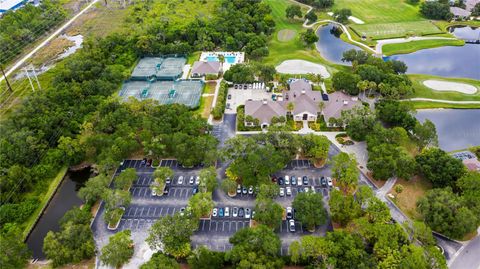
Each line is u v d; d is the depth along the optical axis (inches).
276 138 5511.8
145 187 5216.5
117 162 5310.0
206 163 5265.8
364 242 4185.5
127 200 4685.0
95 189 4785.9
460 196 4591.5
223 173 5423.2
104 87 7096.5
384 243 3878.0
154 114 6151.6
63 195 5270.7
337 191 4623.5
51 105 6363.2
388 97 6889.8
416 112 6259.8
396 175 5226.4
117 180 4933.6
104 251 3959.2
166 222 4160.9
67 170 5605.3
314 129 6250.0
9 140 5551.2
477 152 5723.4
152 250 4313.5
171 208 4889.3
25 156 5383.9
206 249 3988.7
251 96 7224.4
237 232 4143.7
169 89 7500.0
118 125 5821.9
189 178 5349.4
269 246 3860.7
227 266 4072.3
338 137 6053.2
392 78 7086.6
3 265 3853.3
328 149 5442.9
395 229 4035.4
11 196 4916.3
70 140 5595.5
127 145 5428.2
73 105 6579.7
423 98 7140.8
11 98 7130.9
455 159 4975.4
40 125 5836.6
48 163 5408.5
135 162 5644.7
